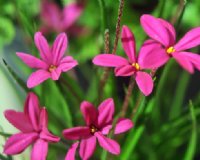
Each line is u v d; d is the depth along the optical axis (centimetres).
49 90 41
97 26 54
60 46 27
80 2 53
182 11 30
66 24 53
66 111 36
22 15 35
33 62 27
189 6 51
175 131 38
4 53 52
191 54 26
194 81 53
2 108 44
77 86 38
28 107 27
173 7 43
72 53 54
